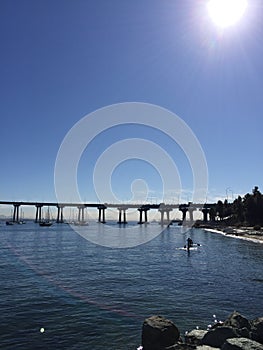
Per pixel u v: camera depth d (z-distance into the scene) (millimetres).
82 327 18969
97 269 41781
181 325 19750
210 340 15312
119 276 36438
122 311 22344
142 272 39625
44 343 16578
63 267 43344
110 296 26609
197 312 22391
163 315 21609
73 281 33156
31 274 37344
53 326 19078
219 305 24266
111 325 19359
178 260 52781
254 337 15414
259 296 27219
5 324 19297
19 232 147750
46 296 26406
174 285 31500
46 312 21875
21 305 23578
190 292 28453
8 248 71188
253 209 143750
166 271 40688
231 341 13422
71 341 16875
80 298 25828
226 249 72688
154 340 15438
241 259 54625
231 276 37281
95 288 29688
